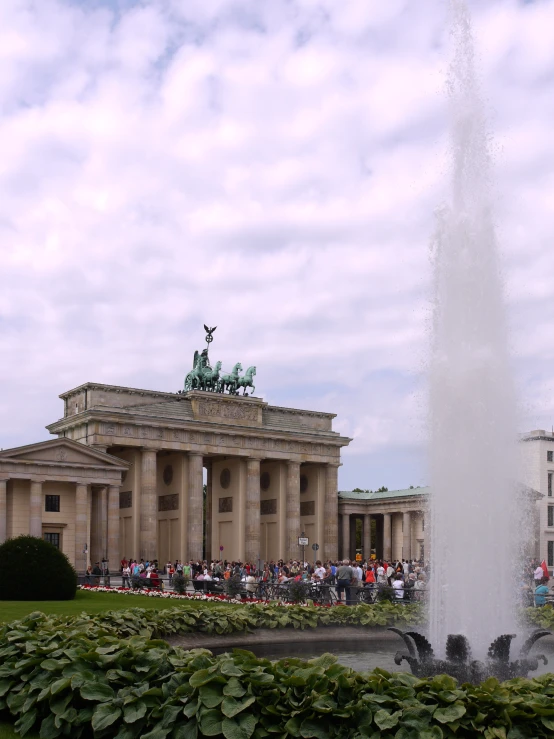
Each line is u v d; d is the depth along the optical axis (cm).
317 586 7056
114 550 13675
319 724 1956
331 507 18675
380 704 1964
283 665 2170
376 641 4309
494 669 2677
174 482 17050
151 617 3809
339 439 18662
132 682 2219
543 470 17238
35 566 7212
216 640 3912
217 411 17138
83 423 15725
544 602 6019
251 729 1947
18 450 12788
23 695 2272
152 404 16538
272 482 18562
